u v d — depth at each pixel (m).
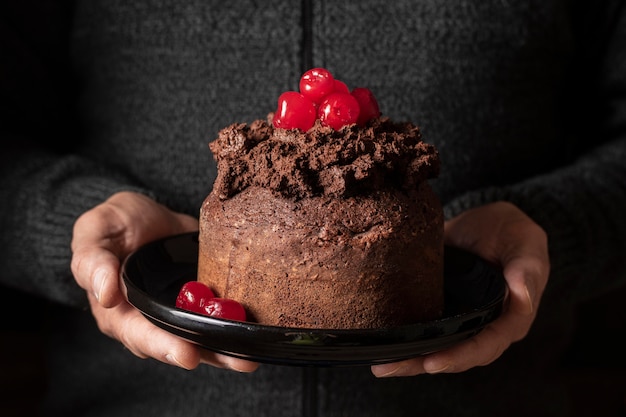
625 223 0.66
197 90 0.66
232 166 0.50
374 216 0.48
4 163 0.68
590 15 0.72
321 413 0.63
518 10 0.66
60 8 0.73
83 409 0.70
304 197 0.49
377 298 0.49
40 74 0.73
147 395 0.67
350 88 0.65
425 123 0.66
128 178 0.69
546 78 0.69
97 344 0.69
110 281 0.51
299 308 0.49
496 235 0.59
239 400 0.64
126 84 0.68
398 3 0.65
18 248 0.64
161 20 0.66
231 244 0.50
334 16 0.65
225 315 0.48
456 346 0.48
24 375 1.00
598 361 1.09
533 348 0.68
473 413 0.65
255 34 0.65
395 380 0.63
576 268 0.63
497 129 0.67
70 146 0.77
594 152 0.72
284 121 0.50
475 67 0.66
